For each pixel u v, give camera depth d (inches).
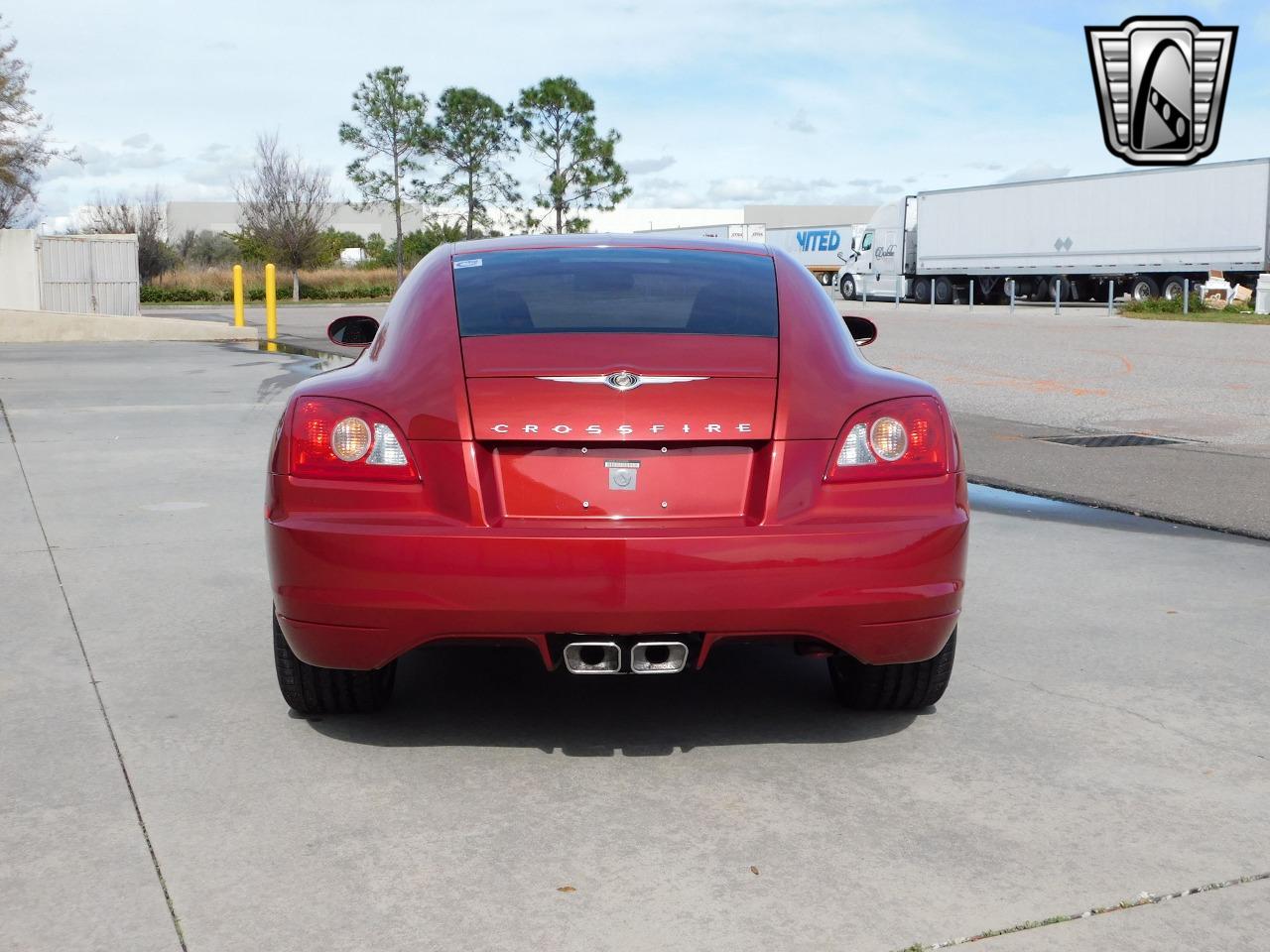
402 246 1903.3
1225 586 202.7
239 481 297.0
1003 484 295.4
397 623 120.0
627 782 124.3
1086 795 120.9
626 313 135.2
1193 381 572.7
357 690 137.6
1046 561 220.7
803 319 137.5
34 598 192.2
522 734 138.0
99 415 421.1
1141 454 346.6
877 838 111.3
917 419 126.8
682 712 145.6
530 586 117.7
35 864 105.3
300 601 122.4
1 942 92.7
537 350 127.0
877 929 95.0
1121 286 1563.7
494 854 108.1
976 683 155.3
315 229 1962.4
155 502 270.7
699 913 97.6
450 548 118.0
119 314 1002.1
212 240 2402.8
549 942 93.2
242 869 104.9
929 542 123.3
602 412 121.5
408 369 127.8
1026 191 1598.2
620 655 122.6
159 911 97.5
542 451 121.8
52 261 978.1
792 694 152.5
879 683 140.7
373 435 123.0
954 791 122.0
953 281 1758.1
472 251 154.5
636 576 117.6
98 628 176.9
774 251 159.0
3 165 1460.4
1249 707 146.3
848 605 121.3
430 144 1659.7
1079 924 95.7
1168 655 166.4
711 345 129.2
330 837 111.2
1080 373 616.4
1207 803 119.0
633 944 92.9
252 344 813.9
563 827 113.7
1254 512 260.7
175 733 136.9
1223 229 1369.3
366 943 92.9
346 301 1822.1
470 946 92.6
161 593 195.8
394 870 105.0
